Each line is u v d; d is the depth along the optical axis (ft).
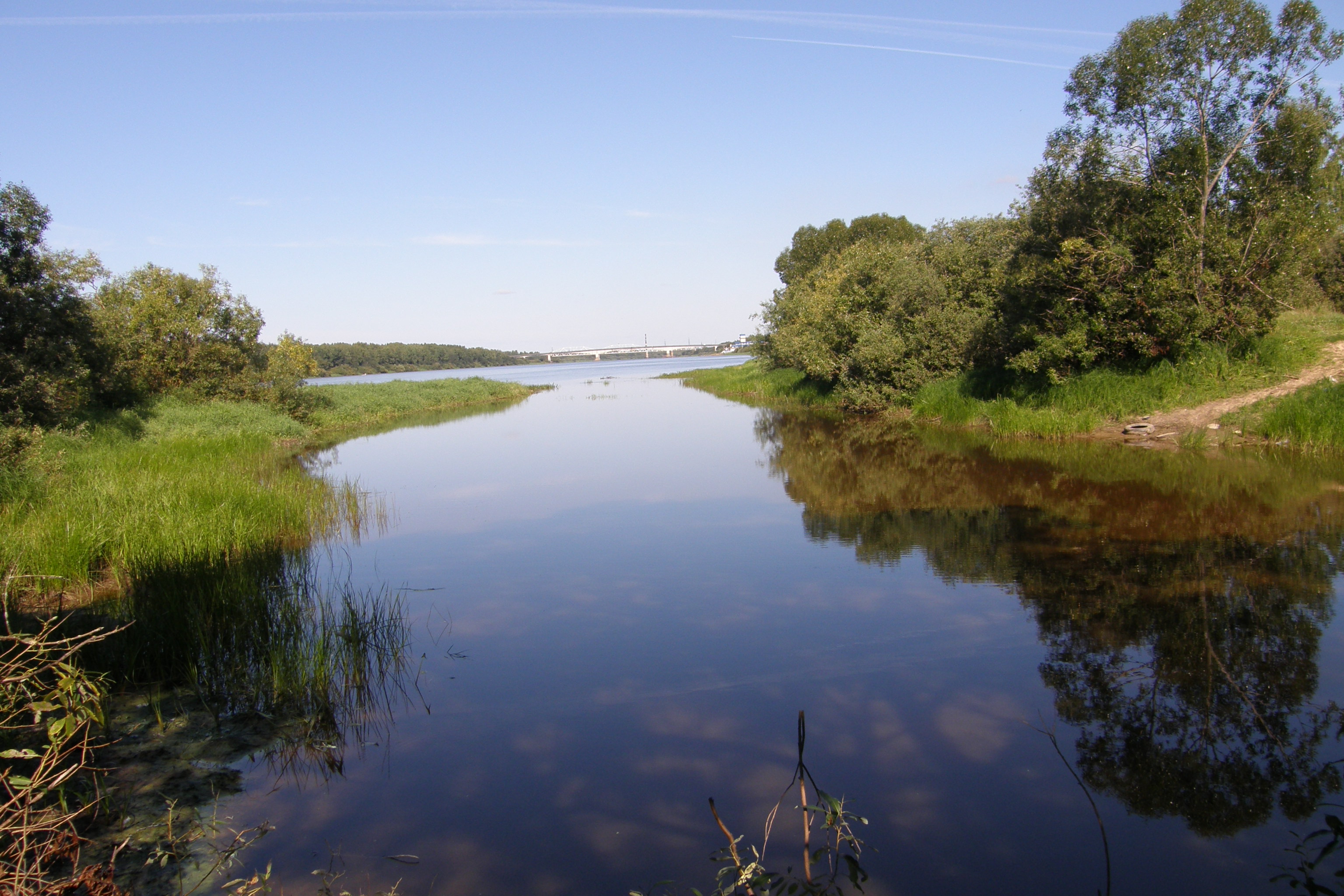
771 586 26.25
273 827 13.76
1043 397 61.00
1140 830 13.16
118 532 28.45
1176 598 22.95
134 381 70.08
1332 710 16.55
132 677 19.39
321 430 88.84
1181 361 55.21
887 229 187.21
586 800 14.53
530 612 24.48
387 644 21.79
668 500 41.55
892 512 36.11
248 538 30.73
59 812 12.84
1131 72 54.44
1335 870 11.98
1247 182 55.16
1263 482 37.06
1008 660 19.70
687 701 18.31
